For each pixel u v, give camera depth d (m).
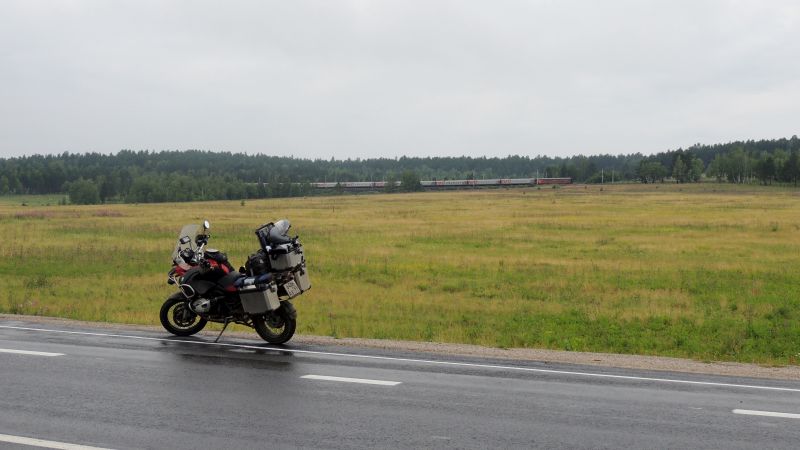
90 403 7.82
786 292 22.11
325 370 9.59
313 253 34.66
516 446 6.52
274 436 6.73
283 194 194.12
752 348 14.54
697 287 23.30
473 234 46.47
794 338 15.40
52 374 9.18
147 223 56.00
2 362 9.88
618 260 31.52
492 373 9.59
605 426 7.17
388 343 11.81
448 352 11.11
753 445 6.62
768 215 65.75
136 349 10.93
